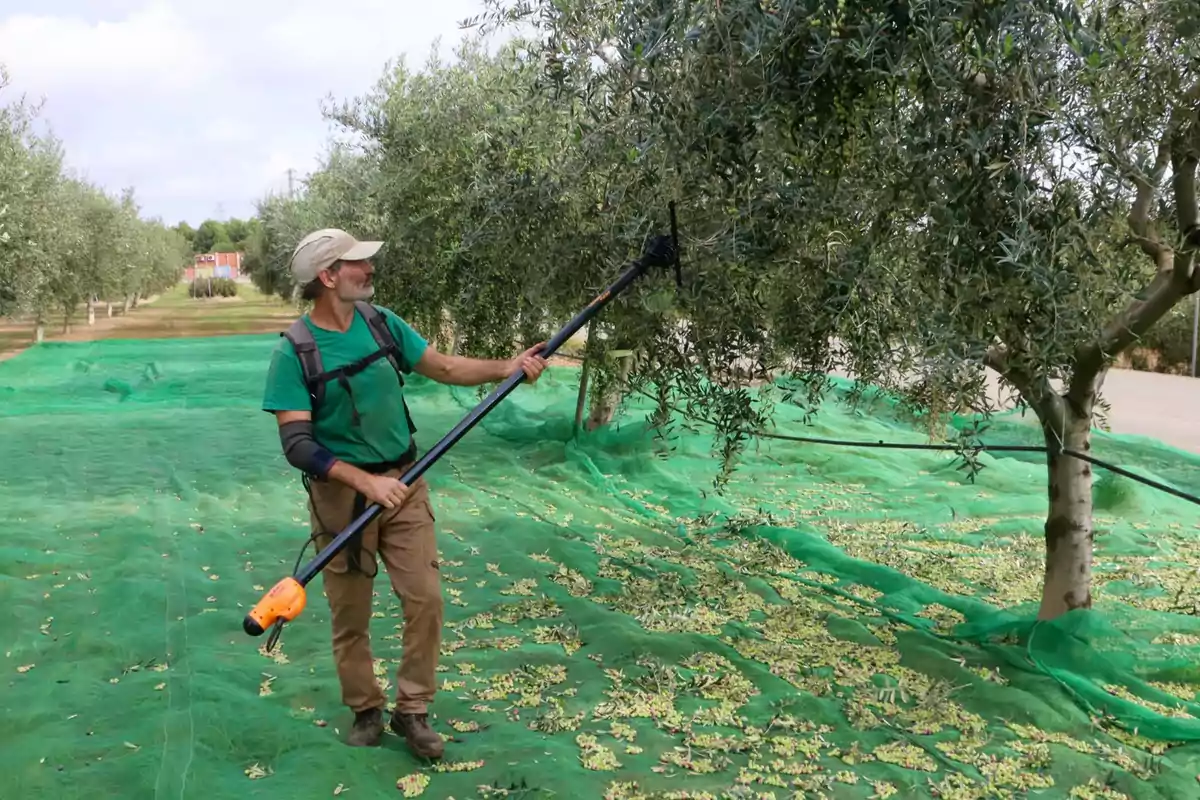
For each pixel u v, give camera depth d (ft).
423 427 38.14
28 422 38.47
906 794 10.88
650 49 10.83
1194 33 9.61
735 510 24.66
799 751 11.83
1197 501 14.19
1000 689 13.41
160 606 16.66
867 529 23.16
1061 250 9.89
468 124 28.04
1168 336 61.41
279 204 81.56
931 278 10.74
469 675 13.93
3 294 45.27
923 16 9.38
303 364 10.69
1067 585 15.30
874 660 14.80
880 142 10.67
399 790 10.82
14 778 10.89
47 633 15.57
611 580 18.48
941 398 12.78
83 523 22.44
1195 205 11.85
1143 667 14.40
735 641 15.42
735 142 10.96
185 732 11.71
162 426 37.63
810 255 12.18
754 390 29.84
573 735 12.19
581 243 16.94
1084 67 9.52
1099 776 11.26
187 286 248.11
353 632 11.43
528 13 14.33
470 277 24.77
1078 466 15.06
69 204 64.69
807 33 10.20
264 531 21.97
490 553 20.08
